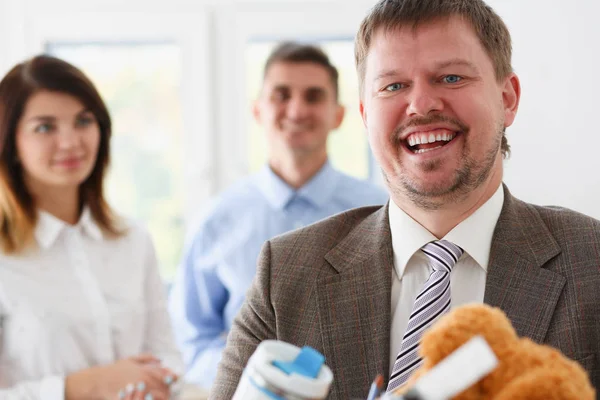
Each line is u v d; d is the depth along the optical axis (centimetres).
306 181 219
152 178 290
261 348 55
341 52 282
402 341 86
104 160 172
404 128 88
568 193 204
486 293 88
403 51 88
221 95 288
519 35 219
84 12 285
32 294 155
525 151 218
